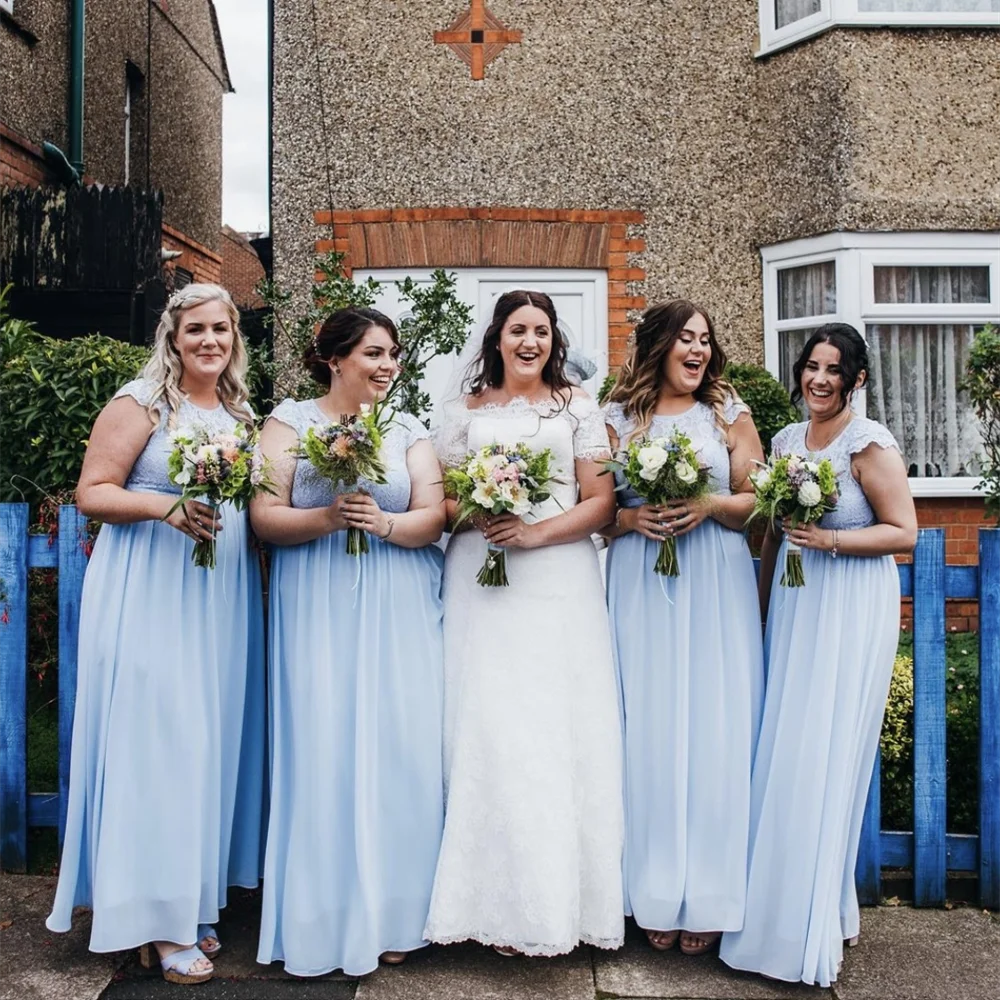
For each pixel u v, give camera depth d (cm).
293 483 343
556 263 755
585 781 336
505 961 335
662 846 338
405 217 751
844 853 334
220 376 354
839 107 727
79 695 328
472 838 330
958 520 748
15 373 514
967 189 735
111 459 327
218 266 1452
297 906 320
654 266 763
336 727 328
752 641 346
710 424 356
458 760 333
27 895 378
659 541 344
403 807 332
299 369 703
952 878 380
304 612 335
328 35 752
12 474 512
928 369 754
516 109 755
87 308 839
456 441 360
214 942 336
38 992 314
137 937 315
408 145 752
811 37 737
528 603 338
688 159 763
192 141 1332
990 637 374
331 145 753
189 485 310
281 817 333
